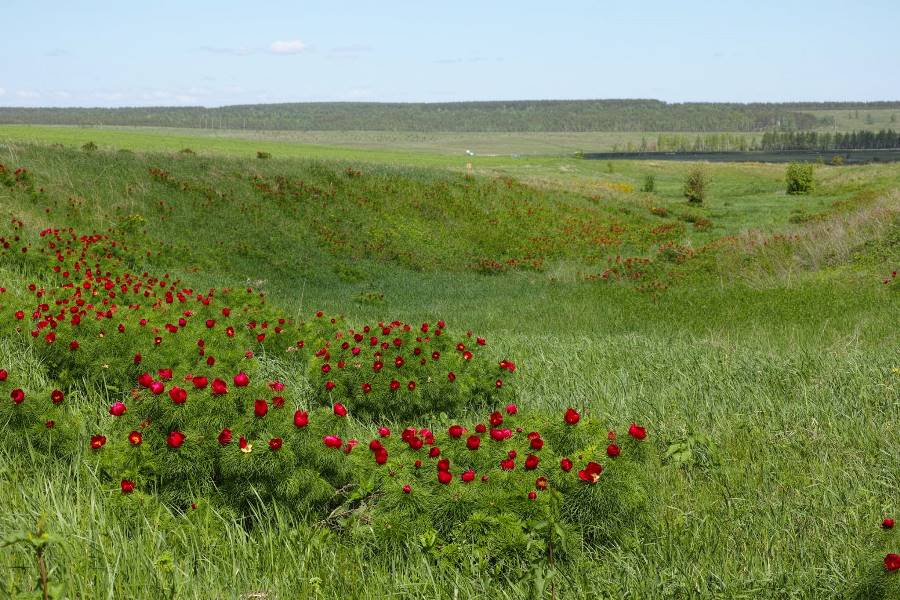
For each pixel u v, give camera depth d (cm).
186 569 314
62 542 268
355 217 2869
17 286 972
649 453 449
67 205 2027
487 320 1485
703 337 1098
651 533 373
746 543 366
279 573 327
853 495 414
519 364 801
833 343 927
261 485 376
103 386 601
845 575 320
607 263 2712
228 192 2639
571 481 361
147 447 386
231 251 2220
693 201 5228
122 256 1540
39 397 446
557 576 326
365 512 382
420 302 1903
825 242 1831
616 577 329
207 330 690
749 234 2150
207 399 402
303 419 387
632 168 9881
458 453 395
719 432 539
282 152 6881
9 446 422
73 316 621
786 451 496
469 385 643
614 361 841
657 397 635
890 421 538
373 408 612
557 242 3166
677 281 1880
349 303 1808
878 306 1230
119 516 354
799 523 383
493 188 3722
